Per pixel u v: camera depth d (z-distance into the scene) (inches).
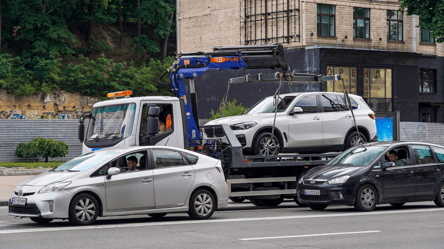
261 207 1157.1
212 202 891.4
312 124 1120.2
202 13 3218.5
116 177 807.1
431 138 2513.5
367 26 2913.4
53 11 4104.3
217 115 2063.2
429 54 3144.7
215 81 3034.0
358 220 854.5
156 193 833.5
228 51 1150.3
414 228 765.9
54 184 775.1
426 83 3189.0
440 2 2564.0
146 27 4857.3
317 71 2694.4
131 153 837.2
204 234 709.9
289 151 1106.1
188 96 1136.2
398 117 1721.2
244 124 1068.5
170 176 848.9
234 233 718.5
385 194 987.9
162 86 4045.3
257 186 1103.6
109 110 1039.0
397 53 2908.5
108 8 4557.1
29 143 2300.7
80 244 629.0
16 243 637.9
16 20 3909.9
